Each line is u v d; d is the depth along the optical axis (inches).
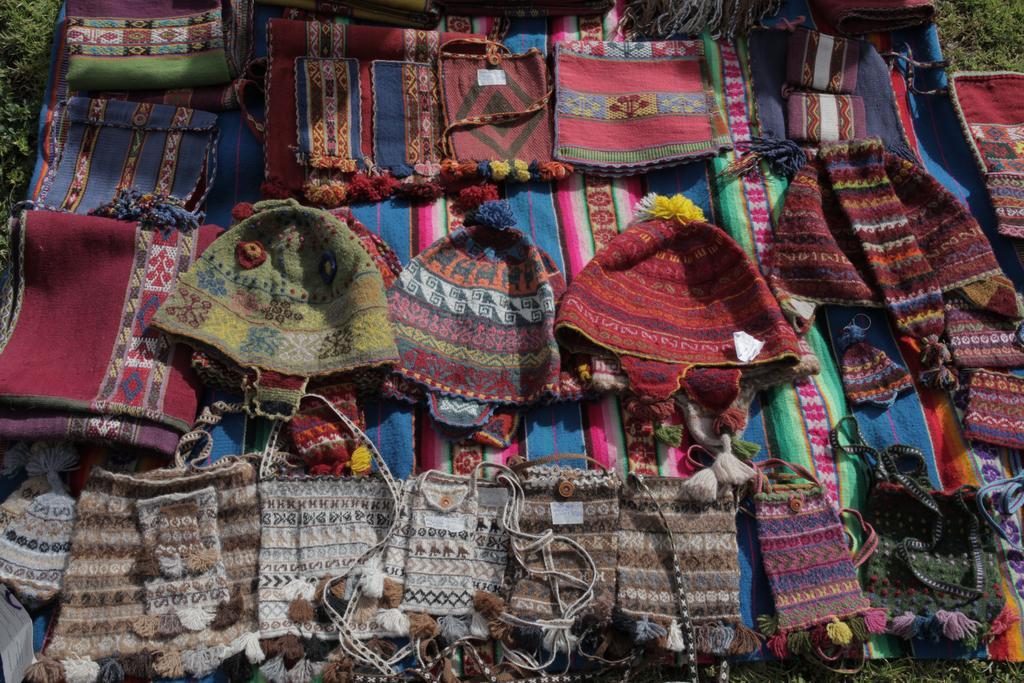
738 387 96.3
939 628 90.4
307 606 84.5
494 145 111.9
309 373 92.2
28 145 116.4
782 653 88.4
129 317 93.4
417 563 87.1
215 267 95.0
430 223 107.1
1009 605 92.9
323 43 110.5
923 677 92.1
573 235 108.6
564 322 94.7
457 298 99.9
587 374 96.7
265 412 90.6
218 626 84.6
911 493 94.7
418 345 96.0
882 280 106.2
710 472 91.0
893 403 102.3
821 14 127.1
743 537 93.2
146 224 97.8
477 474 93.6
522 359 98.1
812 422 99.8
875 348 104.7
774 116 118.0
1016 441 100.0
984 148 120.2
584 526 89.0
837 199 112.2
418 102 112.2
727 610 88.3
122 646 83.2
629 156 113.2
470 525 88.5
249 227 96.6
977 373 102.9
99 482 86.7
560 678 85.4
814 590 90.0
